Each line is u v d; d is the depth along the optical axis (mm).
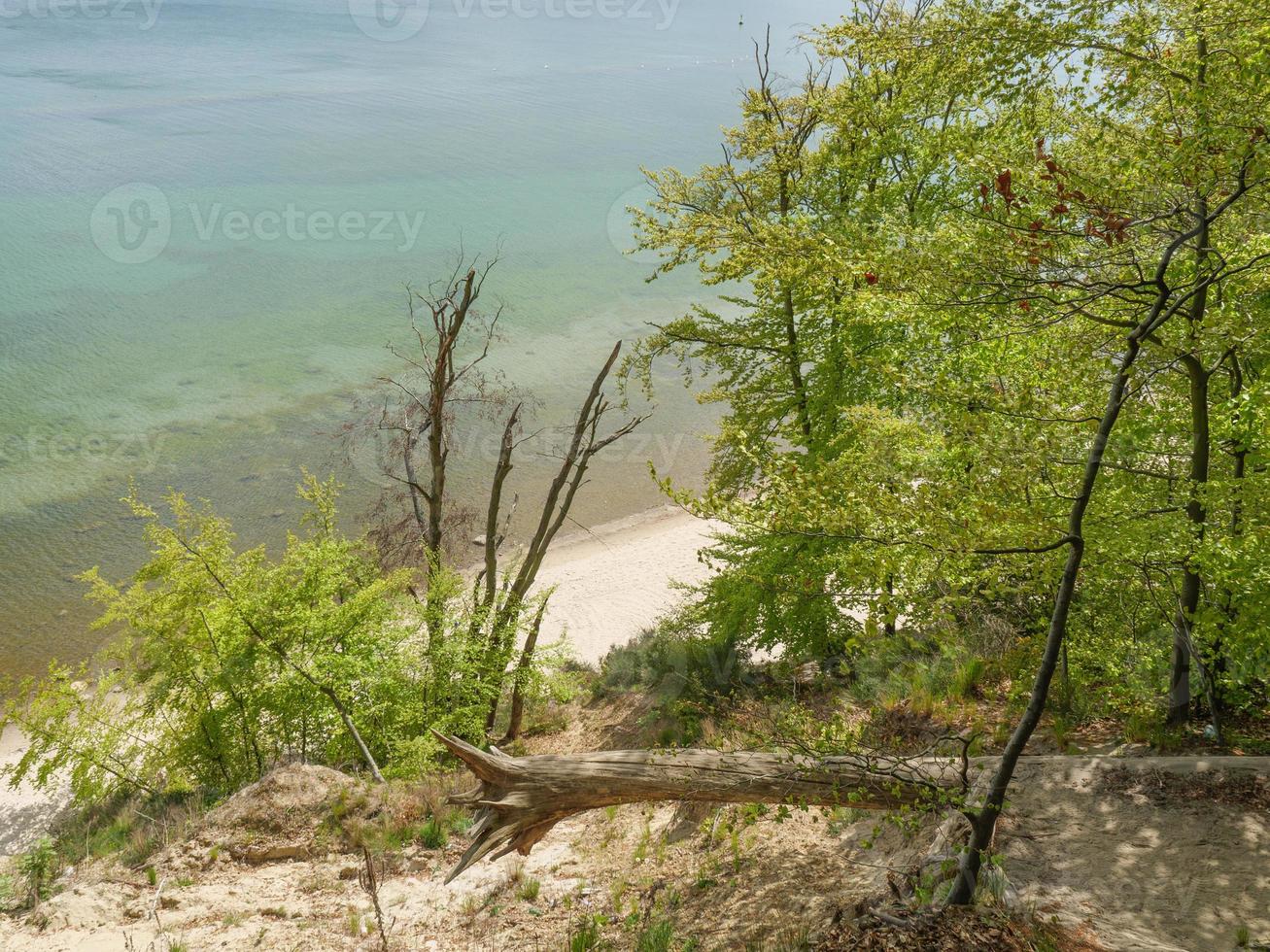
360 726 15555
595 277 64875
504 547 29844
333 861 10305
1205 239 6523
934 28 7258
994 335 7242
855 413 9680
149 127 116250
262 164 100625
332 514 16859
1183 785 6977
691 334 17031
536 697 17969
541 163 104750
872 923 5824
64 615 25531
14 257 66875
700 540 30125
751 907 7473
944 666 11891
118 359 48156
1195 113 6281
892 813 6816
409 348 50188
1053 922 5562
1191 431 8195
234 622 15047
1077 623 8664
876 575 6348
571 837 10859
